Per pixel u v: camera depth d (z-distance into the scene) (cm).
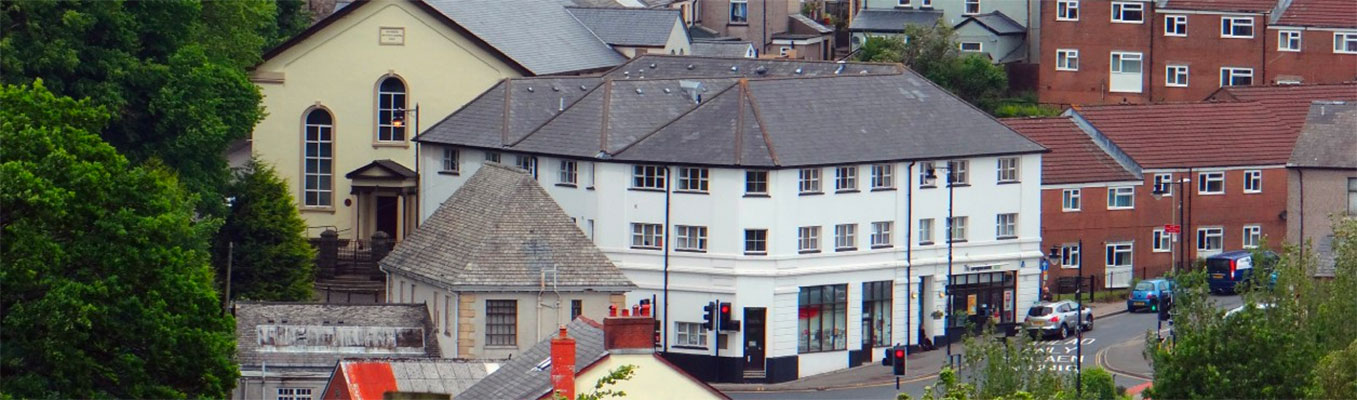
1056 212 16438
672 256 14862
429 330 13275
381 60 16975
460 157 16000
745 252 14688
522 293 13588
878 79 15638
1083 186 16500
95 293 10138
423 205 16238
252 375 12681
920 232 15212
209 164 15350
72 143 10612
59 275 10200
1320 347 11406
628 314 10438
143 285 10388
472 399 10650
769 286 14650
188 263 10731
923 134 15312
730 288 14700
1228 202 17000
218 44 16362
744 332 14675
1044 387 11200
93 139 10694
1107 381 12619
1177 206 16850
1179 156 16875
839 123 15138
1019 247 15575
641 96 15575
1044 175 16388
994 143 15488
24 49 14650
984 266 15425
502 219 13825
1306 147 15338
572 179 15288
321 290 15788
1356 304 11550
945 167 15250
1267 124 17312
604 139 15188
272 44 19112
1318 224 15300
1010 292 15562
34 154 10419
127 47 15000
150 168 14325
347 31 16975
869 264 14962
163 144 15025
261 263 15188
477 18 17412
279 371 12738
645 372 9912
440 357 13112
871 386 14350
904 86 15675
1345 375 10631
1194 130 17062
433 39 16975
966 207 15375
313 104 16988
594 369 9862
